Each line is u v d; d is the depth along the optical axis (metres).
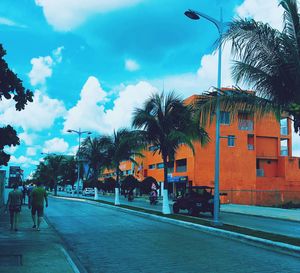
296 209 33.56
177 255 9.80
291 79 12.02
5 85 10.98
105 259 9.39
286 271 8.05
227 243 11.82
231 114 13.31
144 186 52.97
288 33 11.86
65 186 111.12
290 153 55.06
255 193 46.59
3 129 11.56
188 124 21.02
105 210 26.55
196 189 24.02
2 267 7.93
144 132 23.03
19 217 19.19
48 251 9.85
